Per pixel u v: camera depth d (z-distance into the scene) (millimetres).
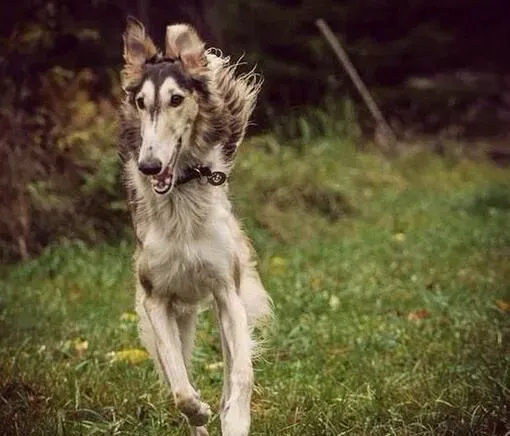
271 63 19875
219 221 7379
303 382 8789
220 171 7371
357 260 13312
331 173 16875
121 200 13891
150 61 7336
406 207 16578
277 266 13062
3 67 14141
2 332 10164
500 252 13555
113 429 7828
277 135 17922
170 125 7062
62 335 10133
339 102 19766
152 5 17719
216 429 7996
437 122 22344
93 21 15938
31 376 8820
